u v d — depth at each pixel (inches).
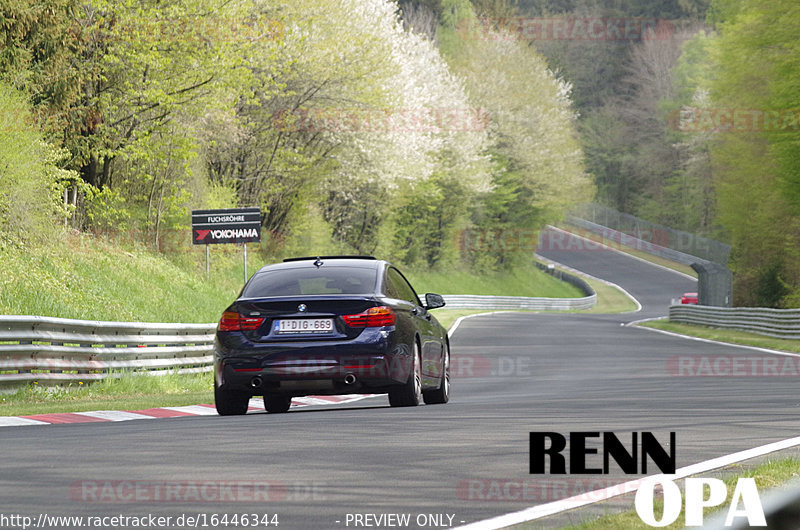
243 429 1525.6
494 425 1558.8
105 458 1209.4
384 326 1802.4
